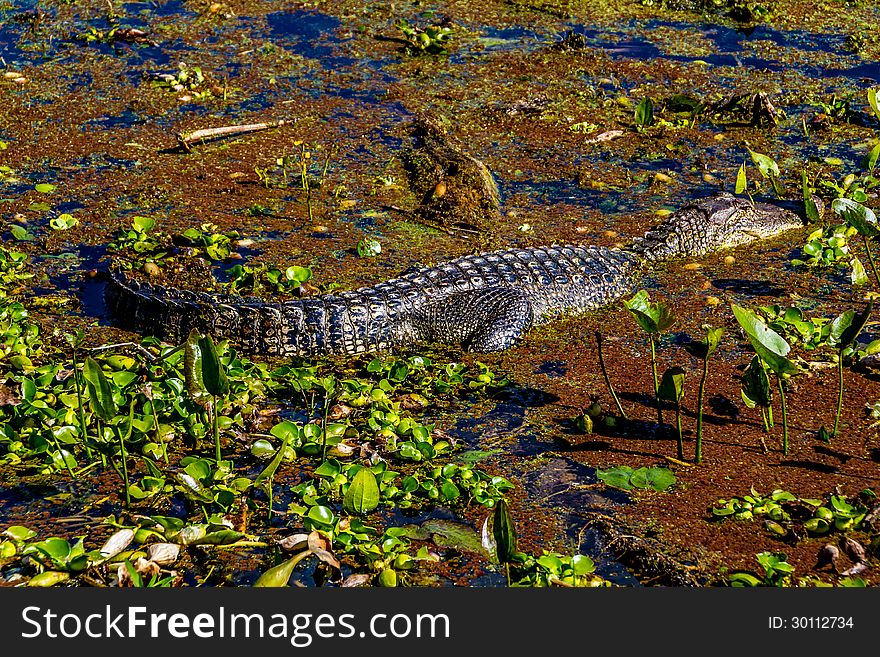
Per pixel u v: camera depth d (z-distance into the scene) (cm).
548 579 472
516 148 1155
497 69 1402
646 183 1068
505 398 675
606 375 654
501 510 446
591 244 932
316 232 943
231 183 1046
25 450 585
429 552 502
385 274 862
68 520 525
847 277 856
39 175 1050
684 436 615
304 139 1166
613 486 554
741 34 1549
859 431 610
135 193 1014
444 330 766
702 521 523
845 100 1256
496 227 962
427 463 586
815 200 995
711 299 816
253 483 543
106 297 787
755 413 640
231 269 848
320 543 487
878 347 699
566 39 1477
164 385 640
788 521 519
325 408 621
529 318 773
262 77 1355
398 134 1182
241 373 668
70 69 1362
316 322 732
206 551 504
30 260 866
